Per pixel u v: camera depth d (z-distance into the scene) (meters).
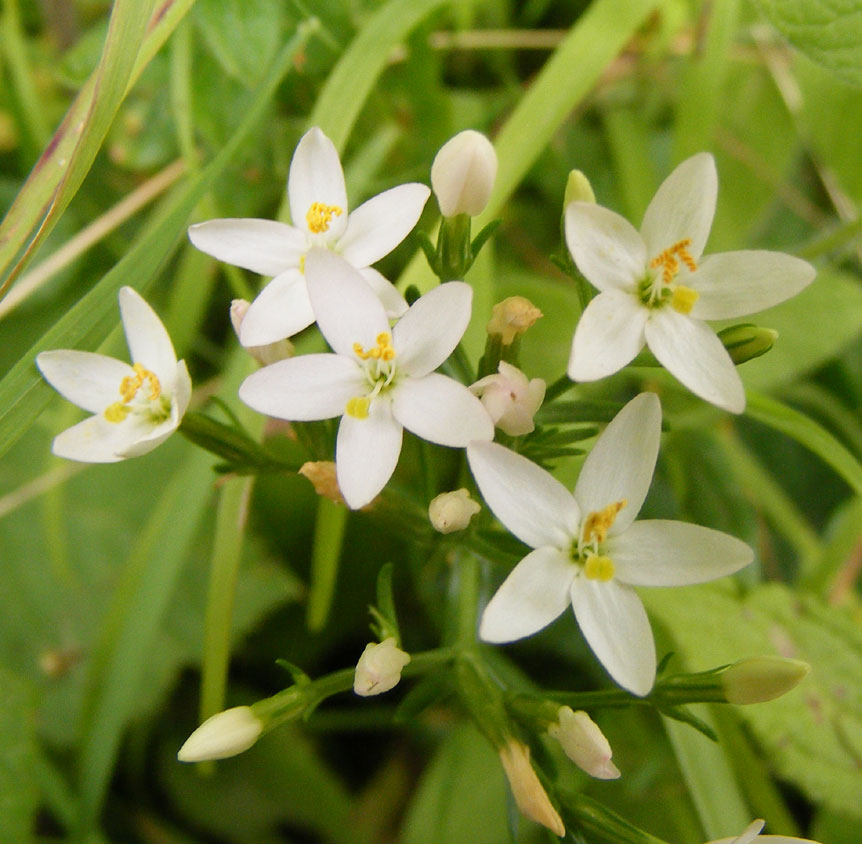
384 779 0.11
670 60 0.11
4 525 0.11
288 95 0.10
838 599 0.10
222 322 0.11
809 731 0.09
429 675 0.08
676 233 0.07
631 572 0.07
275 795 0.11
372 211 0.08
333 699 0.11
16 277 0.08
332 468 0.08
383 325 0.07
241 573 0.11
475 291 0.09
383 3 0.10
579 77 0.09
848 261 0.12
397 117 0.10
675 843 0.10
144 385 0.08
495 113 0.11
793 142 0.11
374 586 0.11
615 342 0.07
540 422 0.08
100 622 0.11
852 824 0.10
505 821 0.10
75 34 0.11
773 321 0.11
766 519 0.11
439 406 0.07
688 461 0.10
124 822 0.11
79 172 0.08
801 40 0.09
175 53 0.10
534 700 0.08
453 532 0.08
